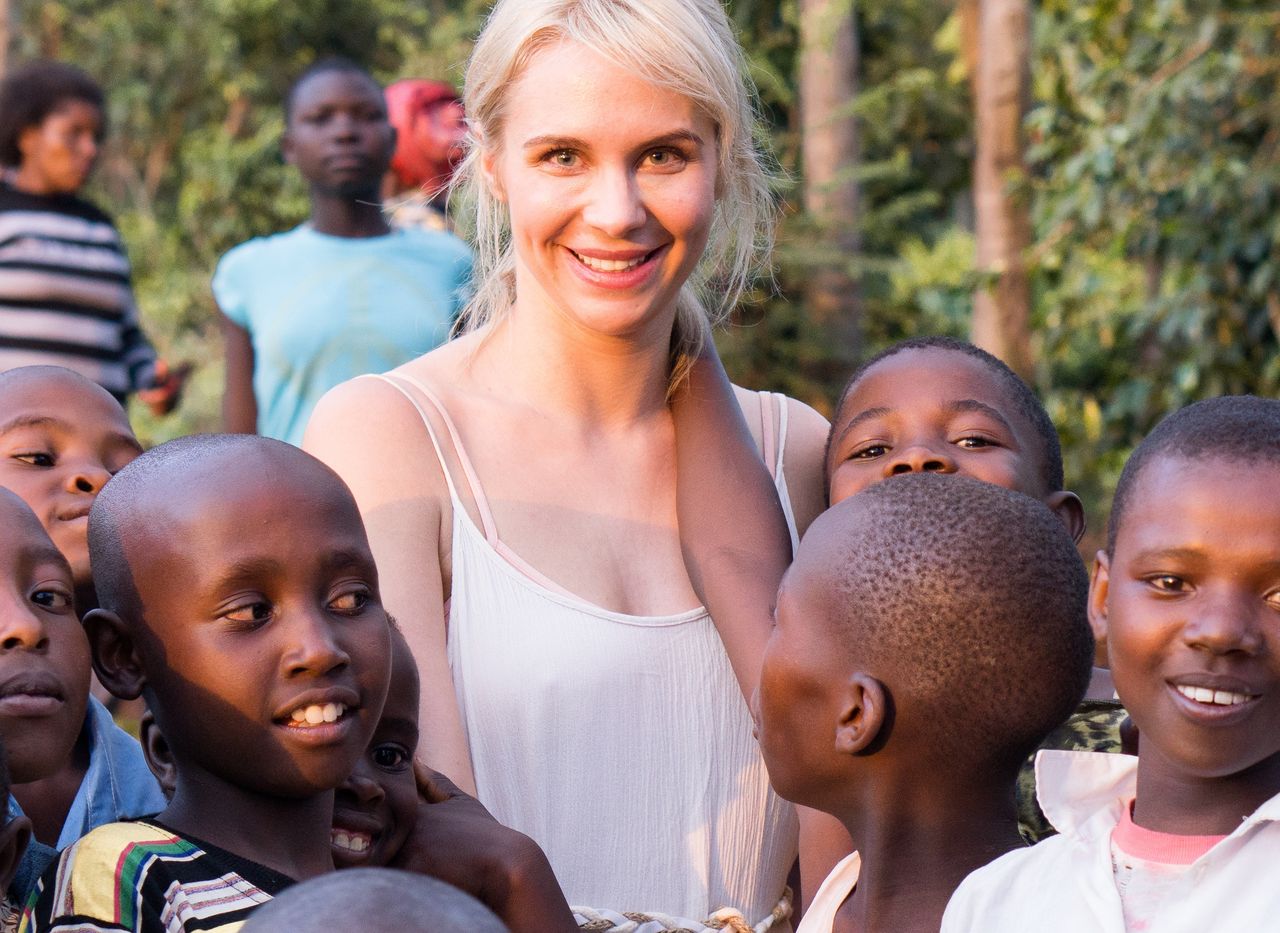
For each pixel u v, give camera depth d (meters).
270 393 5.71
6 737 2.19
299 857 2.24
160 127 16.50
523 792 2.68
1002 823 2.29
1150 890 2.05
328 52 16.73
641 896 2.70
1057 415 7.89
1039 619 2.22
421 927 1.48
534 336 2.87
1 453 2.78
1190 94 7.33
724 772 2.75
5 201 6.00
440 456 2.80
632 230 2.67
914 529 2.25
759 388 9.45
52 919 2.10
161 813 2.27
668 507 2.90
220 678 2.15
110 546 2.24
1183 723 2.04
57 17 16.30
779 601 2.35
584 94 2.64
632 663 2.71
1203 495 2.04
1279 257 7.23
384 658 2.24
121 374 6.23
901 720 2.21
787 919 2.85
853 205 9.47
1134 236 7.68
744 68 2.94
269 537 2.17
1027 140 8.38
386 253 5.74
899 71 11.23
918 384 2.95
